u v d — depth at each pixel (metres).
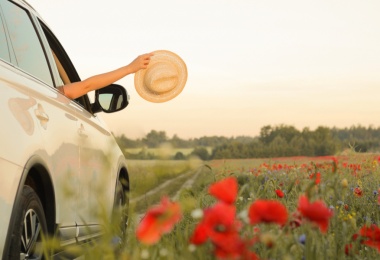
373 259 3.98
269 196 5.14
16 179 3.73
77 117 5.57
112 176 6.59
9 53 4.44
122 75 6.48
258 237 2.42
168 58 7.04
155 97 7.04
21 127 3.91
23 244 4.04
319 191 3.78
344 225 3.62
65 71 6.37
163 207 2.20
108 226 2.69
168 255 2.93
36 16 5.61
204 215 2.23
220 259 2.30
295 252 3.16
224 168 6.35
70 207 4.97
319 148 65.38
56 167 4.55
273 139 66.06
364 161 10.50
